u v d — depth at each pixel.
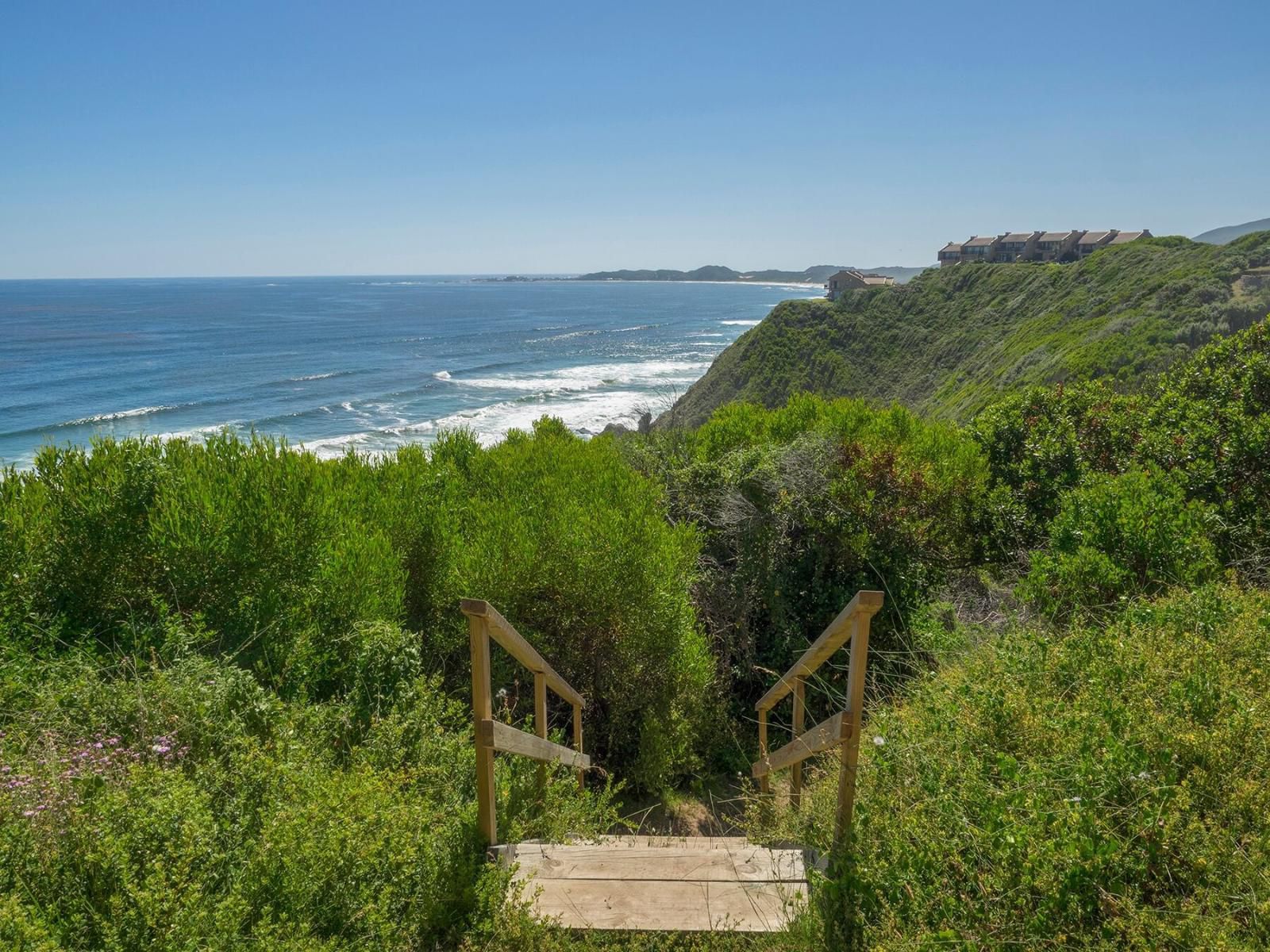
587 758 4.87
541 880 3.39
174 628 4.47
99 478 5.31
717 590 7.98
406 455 8.71
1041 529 7.95
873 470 8.13
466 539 6.95
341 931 2.75
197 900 2.52
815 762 5.61
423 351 90.00
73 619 4.80
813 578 8.13
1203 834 2.68
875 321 69.00
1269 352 7.98
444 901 2.99
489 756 3.29
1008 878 2.68
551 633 6.59
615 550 6.45
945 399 49.03
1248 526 6.30
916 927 2.67
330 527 5.56
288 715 4.06
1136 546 5.63
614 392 56.88
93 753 3.30
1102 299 49.72
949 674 4.63
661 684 6.61
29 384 56.94
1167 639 4.13
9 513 4.82
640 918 3.14
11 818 2.74
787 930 2.93
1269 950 2.24
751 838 4.00
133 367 68.50
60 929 2.34
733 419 10.87
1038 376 34.53
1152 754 3.07
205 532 5.03
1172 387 8.98
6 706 3.73
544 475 8.46
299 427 42.53
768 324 66.62
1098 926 2.48
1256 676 3.66
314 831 2.94
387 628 4.91
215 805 3.24
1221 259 43.31
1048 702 3.65
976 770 3.28
